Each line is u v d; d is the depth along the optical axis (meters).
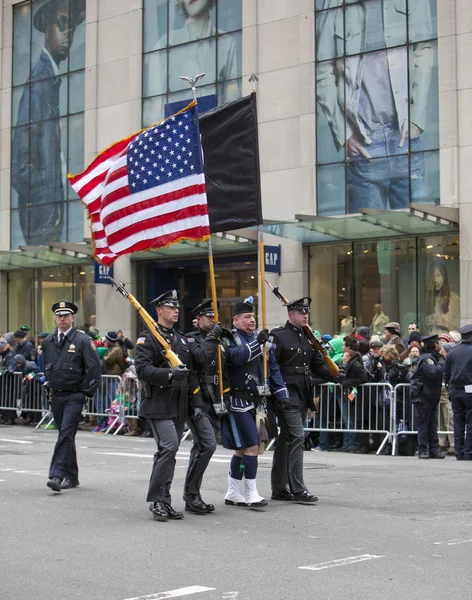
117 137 26.91
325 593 5.96
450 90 20.45
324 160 22.47
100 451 14.66
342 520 8.56
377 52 21.69
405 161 21.19
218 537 7.82
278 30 23.45
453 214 20.05
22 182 29.31
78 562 6.91
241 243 23.36
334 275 22.50
